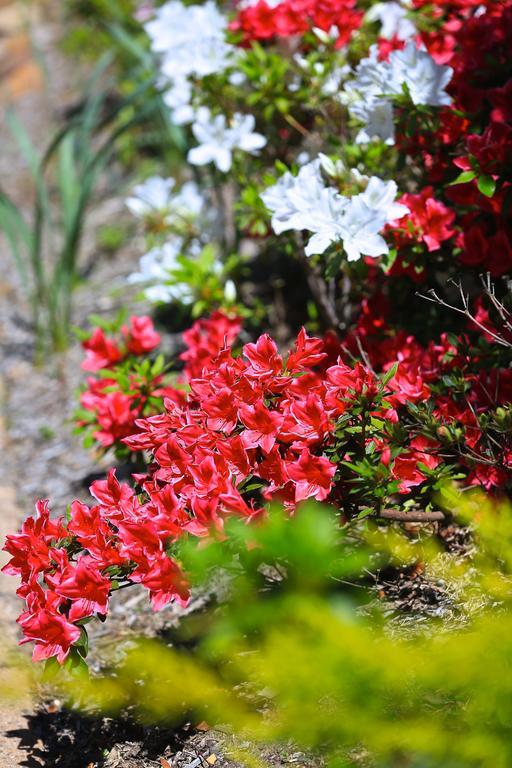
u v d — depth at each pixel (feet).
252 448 6.94
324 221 8.29
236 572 7.46
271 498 6.91
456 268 9.56
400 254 8.89
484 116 9.11
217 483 6.75
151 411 9.53
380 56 10.21
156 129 18.10
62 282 15.40
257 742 7.02
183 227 12.84
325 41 10.50
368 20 11.02
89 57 22.86
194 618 8.85
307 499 6.93
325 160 8.77
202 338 10.21
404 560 8.00
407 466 7.09
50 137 20.86
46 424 12.78
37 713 8.18
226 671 7.86
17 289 16.16
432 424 7.05
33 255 14.32
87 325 14.53
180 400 9.41
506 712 5.45
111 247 16.66
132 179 18.34
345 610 6.73
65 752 7.70
